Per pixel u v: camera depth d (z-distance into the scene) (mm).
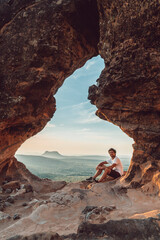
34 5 6301
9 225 3346
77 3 6020
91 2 6059
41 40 6039
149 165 4887
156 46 4418
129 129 5453
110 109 5781
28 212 4008
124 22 4707
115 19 4922
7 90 6137
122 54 4707
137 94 4938
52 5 6133
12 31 6305
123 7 4664
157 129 5055
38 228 2959
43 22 6117
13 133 6949
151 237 2135
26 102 6391
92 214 3113
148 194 4246
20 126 7027
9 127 6758
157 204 3631
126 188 4781
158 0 4121
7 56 6203
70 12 6098
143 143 5246
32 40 6113
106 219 2891
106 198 4410
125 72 4652
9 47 6234
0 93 6125
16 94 6160
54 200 4301
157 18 4223
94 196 4559
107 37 5254
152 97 4824
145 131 5172
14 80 6121
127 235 2191
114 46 5043
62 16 6082
